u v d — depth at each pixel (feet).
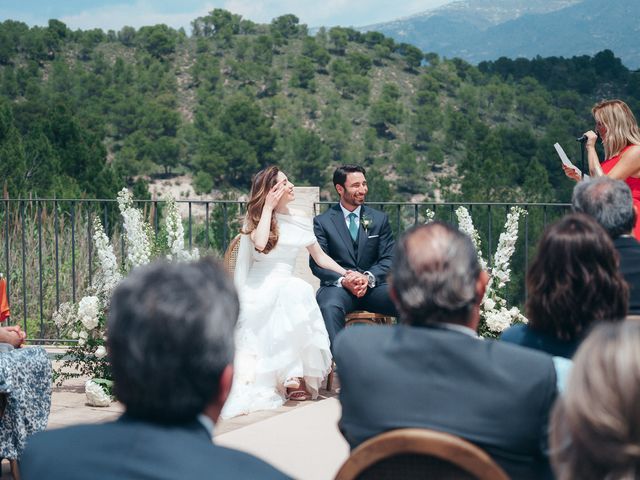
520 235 123.54
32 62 380.37
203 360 4.25
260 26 485.97
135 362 4.22
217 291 4.46
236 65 435.53
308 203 21.11
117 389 4.37
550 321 7.67
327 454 12.90
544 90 433.89
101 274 18.44
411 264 6.59
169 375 4.21
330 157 383.04
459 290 6.45
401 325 6.67
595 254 7.59
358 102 434.30
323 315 17.01
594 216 9.53
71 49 416.67
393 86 438.40
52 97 349.61
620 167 15.40
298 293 16.31
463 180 206.90
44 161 112.88
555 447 4.30
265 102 417.08
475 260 6.65
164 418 4.28
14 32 394.73
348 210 18.49
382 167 392.06
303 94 424.05
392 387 6.25
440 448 5.48
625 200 9.52
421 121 411.34
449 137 406.21
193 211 333.21
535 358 6.22
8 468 12.52
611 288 7.55
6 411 11.16
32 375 11.44
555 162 279.90
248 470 4.12
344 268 18.04
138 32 445.78
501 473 5.41
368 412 6.29
